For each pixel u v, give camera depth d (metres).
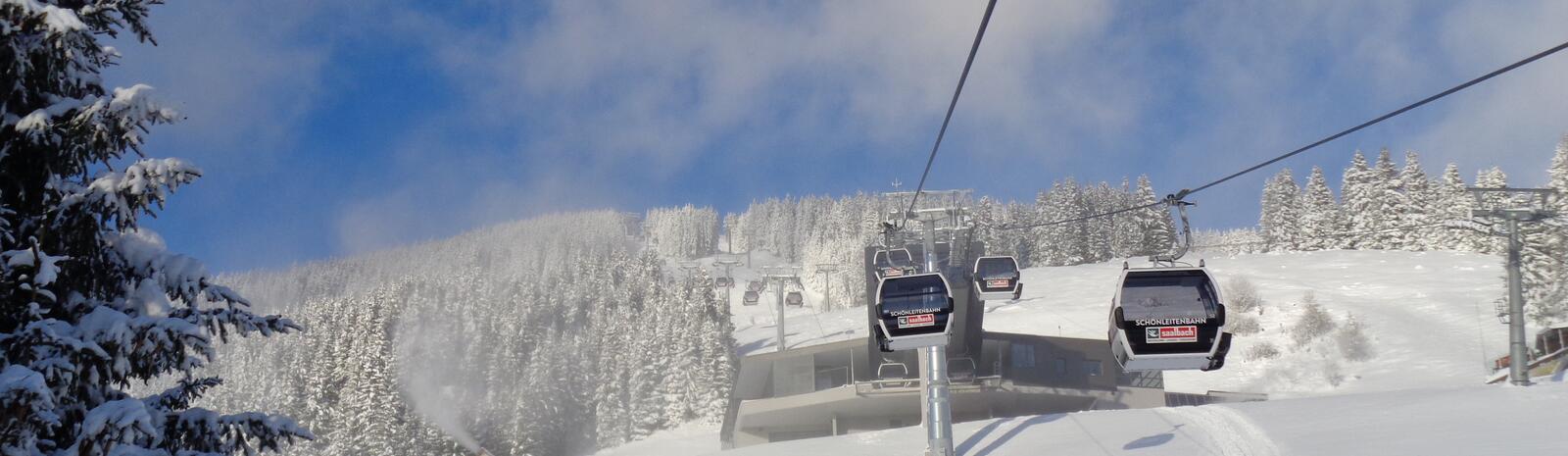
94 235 10.50
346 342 91.62
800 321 117.31
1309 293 92.19
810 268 197.88
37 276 9.44
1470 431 24.86
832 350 50.66
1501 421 25.95
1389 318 82.62
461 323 108.31
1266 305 91.25
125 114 9.84
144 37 11.03
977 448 32.41
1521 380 32.78
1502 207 35.56
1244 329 85.38
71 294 10.88
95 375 10.11
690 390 87.00
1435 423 26.92
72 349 9.54
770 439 51.25
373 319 105.06
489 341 101.62
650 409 86.00
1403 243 119.50
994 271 27.16
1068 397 50.16
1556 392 29.59
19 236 10.27
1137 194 140.38
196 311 11.32
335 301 117.75
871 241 174.88
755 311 159.00
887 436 35.62
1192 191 16.48
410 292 124.94
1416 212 121.00
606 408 86.31
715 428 83.81
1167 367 14.65
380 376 79.56
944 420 26.67
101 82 10.94
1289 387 72.12
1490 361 68.81
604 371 88.25
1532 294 64.44
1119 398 50.44
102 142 10.12
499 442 83.12
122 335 9.95
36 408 8.80
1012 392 48.41
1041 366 51.25
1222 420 31.83
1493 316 80.19
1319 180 131.12
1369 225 123.31
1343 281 97.31
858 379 50.22
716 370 88.62
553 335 99.81
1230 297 92.12
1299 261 112.75
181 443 11.38
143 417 9.59
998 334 51.16
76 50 10.52
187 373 11.61
